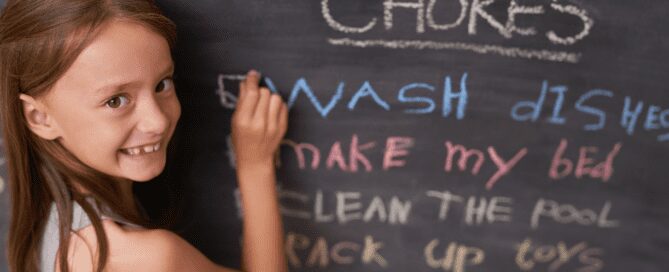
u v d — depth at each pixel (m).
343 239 1.10
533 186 1.04
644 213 1.06
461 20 0.90
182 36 0.92
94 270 0.79
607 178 1.03
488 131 0.99
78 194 0.83
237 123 0.91
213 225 1.09
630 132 0.99
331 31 0.92
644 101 0.96
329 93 0.96
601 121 0.98
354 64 0.94
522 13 0.90
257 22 0.91
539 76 0.94
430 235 1.10
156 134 0.77
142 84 0.74
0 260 1.14
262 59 0.94
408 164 1.03
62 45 0.68
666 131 0.99
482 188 1.05
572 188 1.04
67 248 0.81
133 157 0.80
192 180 1.05
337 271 1.13
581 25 0.90
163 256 0.80
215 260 1.12
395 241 1.10
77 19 0.68
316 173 1.04
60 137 0.80
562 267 1.12
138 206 1.04
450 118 0.98
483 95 0.96
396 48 0.92
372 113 0.98
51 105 0.74
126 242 0.80
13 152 0.82
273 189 0.96
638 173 1.03
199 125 1.00
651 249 1.09
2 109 0.79
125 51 0.71
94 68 0.69
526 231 1.09
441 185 1.05
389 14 0.90
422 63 0.94
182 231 1.10
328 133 1.00
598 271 1.12
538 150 1.01
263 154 0.93
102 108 0.73
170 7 0.90
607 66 0.93
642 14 0.90
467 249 1.11
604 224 1.08
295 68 0.94
